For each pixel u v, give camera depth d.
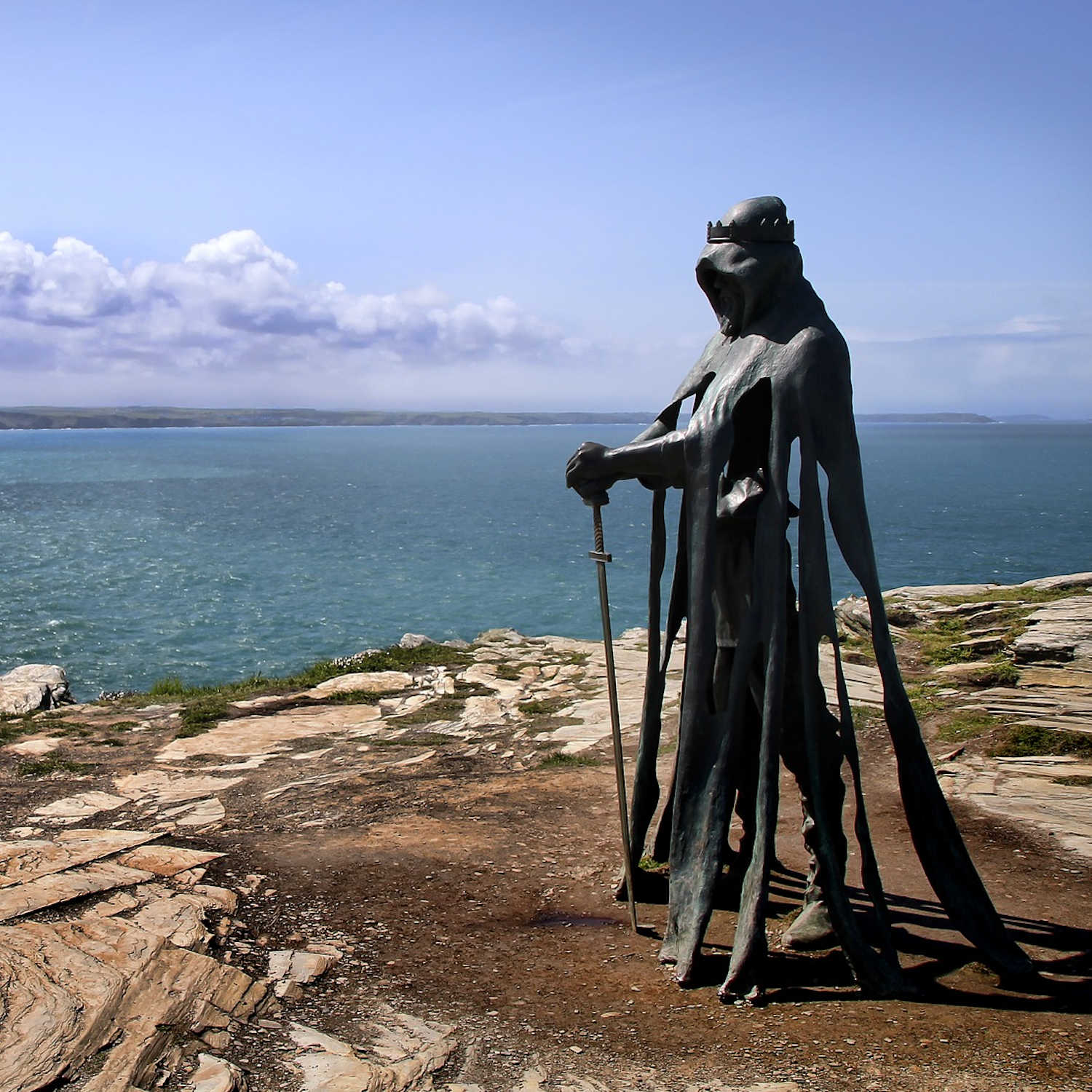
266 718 11.95
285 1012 4.94
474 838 7.47
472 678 13.64
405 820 7.97
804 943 5.61
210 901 6.21
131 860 7.02
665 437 5.63
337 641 30.14
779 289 5.59
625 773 9.03
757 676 5.60
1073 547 52.28
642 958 5.49
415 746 10.57
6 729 11.60
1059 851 6.82
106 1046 4.44
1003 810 7.62
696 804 5.45
